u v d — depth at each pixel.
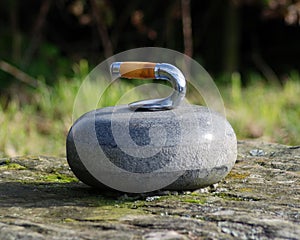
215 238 3.96
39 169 6.05
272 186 5.30
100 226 4.16
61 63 16.48
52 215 4.43
